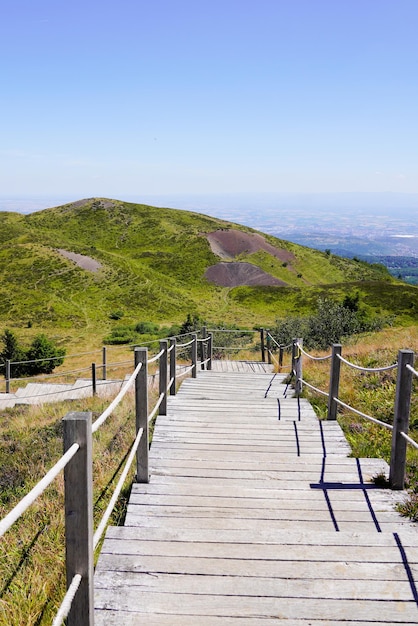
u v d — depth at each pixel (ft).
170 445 19.45
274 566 10.94
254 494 15.10
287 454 18.69
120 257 284.00
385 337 60.03
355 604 9.78
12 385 76.38
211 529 12.61
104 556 11.25
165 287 250.37
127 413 29.53
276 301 239.71
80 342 154.92
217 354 74.90
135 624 9.17
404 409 15.08
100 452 21.08
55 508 15.34
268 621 9.30
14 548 13.19
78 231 376.27
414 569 10.93
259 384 36.88
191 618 9.34
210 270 303.89
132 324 190.70
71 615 8.41
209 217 424.46
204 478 16.33
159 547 11.68
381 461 17.79
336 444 19.84
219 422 22.67
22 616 10.02
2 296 210.79
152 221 388.78
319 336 74.54
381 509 14.17
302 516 13.71
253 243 352.28
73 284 231.30
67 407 38.06
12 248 266.57
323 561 11.16
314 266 338.95
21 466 22.89
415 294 216.54
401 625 9.28
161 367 22.85
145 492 15.14
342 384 30.81
